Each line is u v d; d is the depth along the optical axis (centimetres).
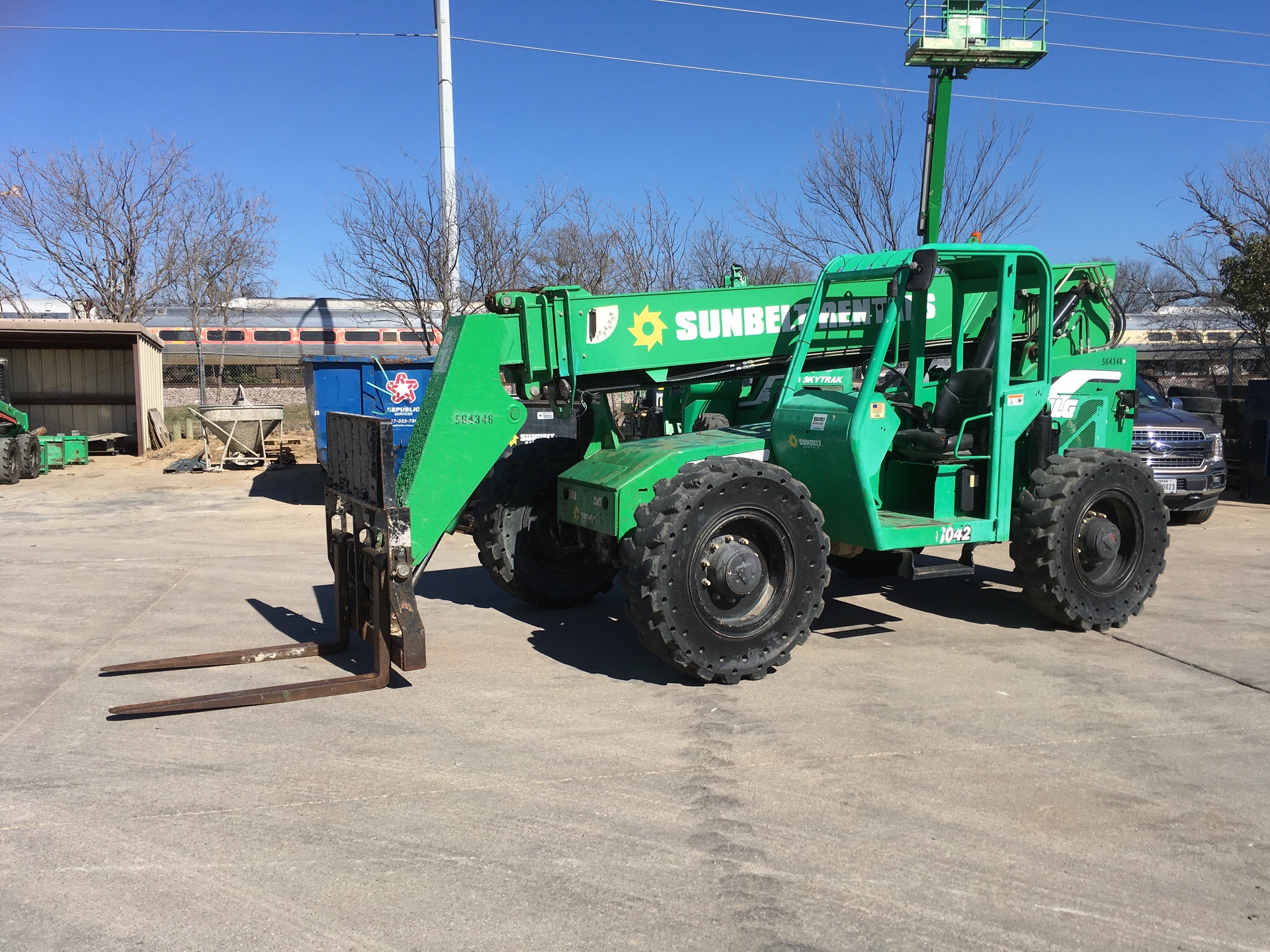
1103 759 405
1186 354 2114
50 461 1697
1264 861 321
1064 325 672
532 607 684
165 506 1220
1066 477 582
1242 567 814
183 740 430
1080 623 595
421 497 548
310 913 289
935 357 666
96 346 2062
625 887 303
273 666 544
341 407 1236
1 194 2559
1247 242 1747
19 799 369
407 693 495
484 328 562
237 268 2750
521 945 272
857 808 359
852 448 518
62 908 292
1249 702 477
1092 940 275
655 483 529
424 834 339
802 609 516
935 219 1305
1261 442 1251
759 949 270
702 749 416
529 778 386
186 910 291
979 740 426
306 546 934
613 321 591
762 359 634
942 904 294
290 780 386
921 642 586
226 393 2667
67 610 675
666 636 481
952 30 1212
